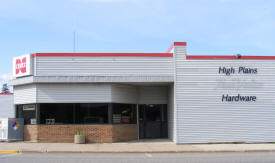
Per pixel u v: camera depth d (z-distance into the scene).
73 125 19.47
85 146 17.84
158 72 20.00
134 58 20.05
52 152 16.08
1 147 17.27
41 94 19.56
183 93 19.70
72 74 19.73
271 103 20.19
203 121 19.64
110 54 20.00
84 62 19.88
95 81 19.48
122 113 20.86
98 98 19.73
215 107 19.81
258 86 20.23
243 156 14.86
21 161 12.95
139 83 20.44
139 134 21.95
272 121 20.06
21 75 20.25
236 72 20.17
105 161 13.08
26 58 19.95
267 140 19.92
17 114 21.11
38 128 19.39
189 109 19.64
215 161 13.12
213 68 20.05
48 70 19.72
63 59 19.83
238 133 19.78
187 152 16.47
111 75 19.83
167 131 22.23
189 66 19.91
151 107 22.42
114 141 19.64
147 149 16.91
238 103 20.00
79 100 19.66
